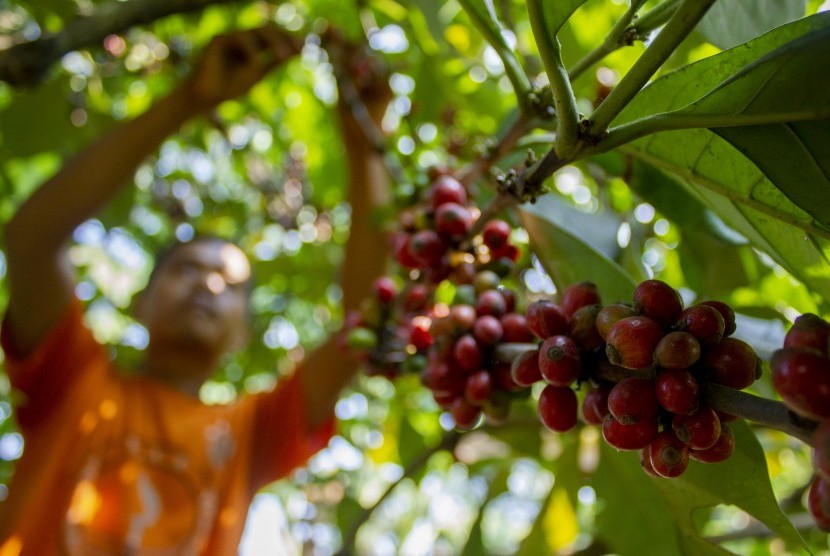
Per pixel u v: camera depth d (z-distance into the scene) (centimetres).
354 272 351
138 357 482
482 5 158
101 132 392
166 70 393
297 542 446
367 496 590
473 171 195
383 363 207
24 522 270
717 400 102
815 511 89
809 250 143
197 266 347
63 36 258
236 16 390
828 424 81
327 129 448
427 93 358
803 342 86
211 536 298
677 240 256
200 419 320
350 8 363
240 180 521
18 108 355
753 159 118
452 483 542
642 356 105
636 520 250
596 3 294
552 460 350
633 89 115
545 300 128
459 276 175
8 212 436
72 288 308
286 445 339
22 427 298
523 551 345
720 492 149
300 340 561
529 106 164
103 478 283
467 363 152
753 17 164
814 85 105
